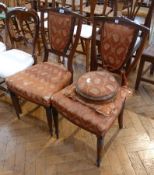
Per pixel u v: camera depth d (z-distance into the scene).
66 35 1.77
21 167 1.60
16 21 2.58
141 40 1.53
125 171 1.56
